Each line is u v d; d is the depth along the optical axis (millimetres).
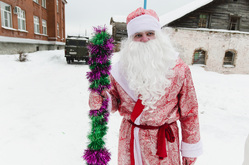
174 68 876
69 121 3205
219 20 12133
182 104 942
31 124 3070
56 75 7484
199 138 979
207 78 8156
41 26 17891
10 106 3855
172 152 973
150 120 903
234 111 4230
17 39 12547
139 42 931
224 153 2449
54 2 19984
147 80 843
